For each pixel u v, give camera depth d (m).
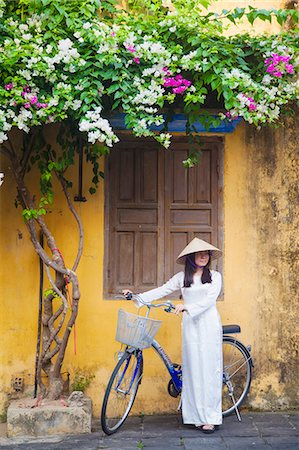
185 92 5.87
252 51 5.86
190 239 6.61
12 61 5.40
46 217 6.43
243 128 6.61
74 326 6.39
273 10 6.01
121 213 6.59
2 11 5.53
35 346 6.36
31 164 6.26
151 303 6.41
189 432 5.86
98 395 6.37
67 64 5.49
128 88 5.58
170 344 6.46
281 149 6.62
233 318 6.51
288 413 6.42
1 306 6.37
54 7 5.70
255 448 5.45
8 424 5.74
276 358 6.51
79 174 6.40
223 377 6.24
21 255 6.40
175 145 6.64
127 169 6.62
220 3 6.72
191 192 6.63
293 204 6.61
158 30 5.85
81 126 5.34
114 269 6.55
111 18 6.07
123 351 6.03
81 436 5.75
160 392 6.42
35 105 5.51
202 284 5.82
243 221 6.57
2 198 6.42
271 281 6.55
